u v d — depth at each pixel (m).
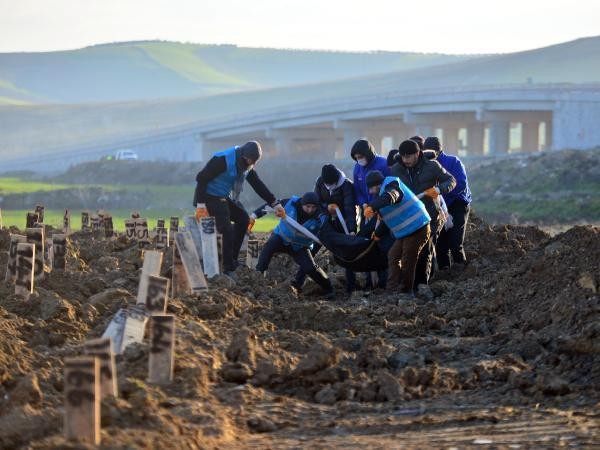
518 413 19.41
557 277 28.45
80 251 38.94
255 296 31.67
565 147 183.38
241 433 18.45
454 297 31.53
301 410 19.92
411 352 23.58
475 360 23.70
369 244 32.88
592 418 18.78
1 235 37.81
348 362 22.81
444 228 36.31
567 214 126.50
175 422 17.64
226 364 21.86
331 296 33.94
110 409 17.19
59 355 22.64
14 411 17.62
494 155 162.75
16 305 26.09
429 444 17.52
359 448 17.38
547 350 23.94
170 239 43.56
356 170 34.19
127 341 22.34
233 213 35.72
